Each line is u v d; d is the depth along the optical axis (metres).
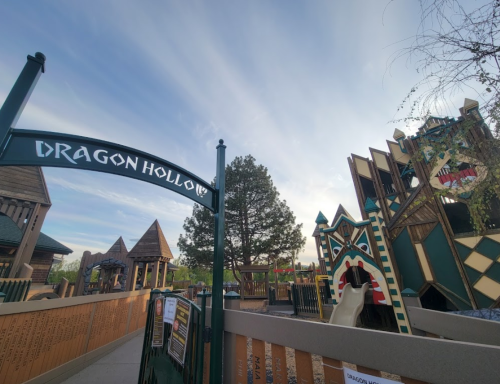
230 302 2.56
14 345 3.07
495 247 6.96
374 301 6.90
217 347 2.22
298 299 11.46
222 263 2.48
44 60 1.73
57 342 3.78
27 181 7.98
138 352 5.32
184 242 19.28
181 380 2.31
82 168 1.76
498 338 1.96
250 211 19.52
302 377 1.67
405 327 6.21
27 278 7.02
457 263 7.46
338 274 7.83
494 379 0.98
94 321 4.82
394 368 1.27
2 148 1.43
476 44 2.14
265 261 19.05
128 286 12.13
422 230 8.39
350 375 1.43
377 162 11.26
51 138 1.68
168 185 2.27
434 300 8.77
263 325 1.98
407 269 8.41
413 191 9.75
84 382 3.72
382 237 7.16
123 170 2.00
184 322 2.49
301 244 18.73
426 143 3.04
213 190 2.72
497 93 2.25
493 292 6.73
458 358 1.10
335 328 1.56
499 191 2.98
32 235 7.66
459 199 7.35
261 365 1.94
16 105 1.51
